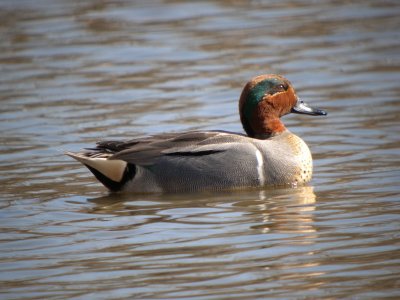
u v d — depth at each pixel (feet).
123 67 74.74
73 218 42.24
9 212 43.45
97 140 56.24
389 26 83.92
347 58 74.84
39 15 92.84
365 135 55.42
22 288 33.50
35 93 68.13
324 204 42.75
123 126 59.26
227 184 46.44
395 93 64.95
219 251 36.47
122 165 46.52
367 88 66.64
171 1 97.86
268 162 46.75
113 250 37.32
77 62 76.48
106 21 89.61
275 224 39.81
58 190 47.26
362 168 48.75
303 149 47.62
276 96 49.08
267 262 34.91
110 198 45.88
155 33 84.74
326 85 68.03
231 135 47.65
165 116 61.31
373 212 40.81
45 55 78.79
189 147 46.75
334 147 53.52
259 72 71.67
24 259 36.73
